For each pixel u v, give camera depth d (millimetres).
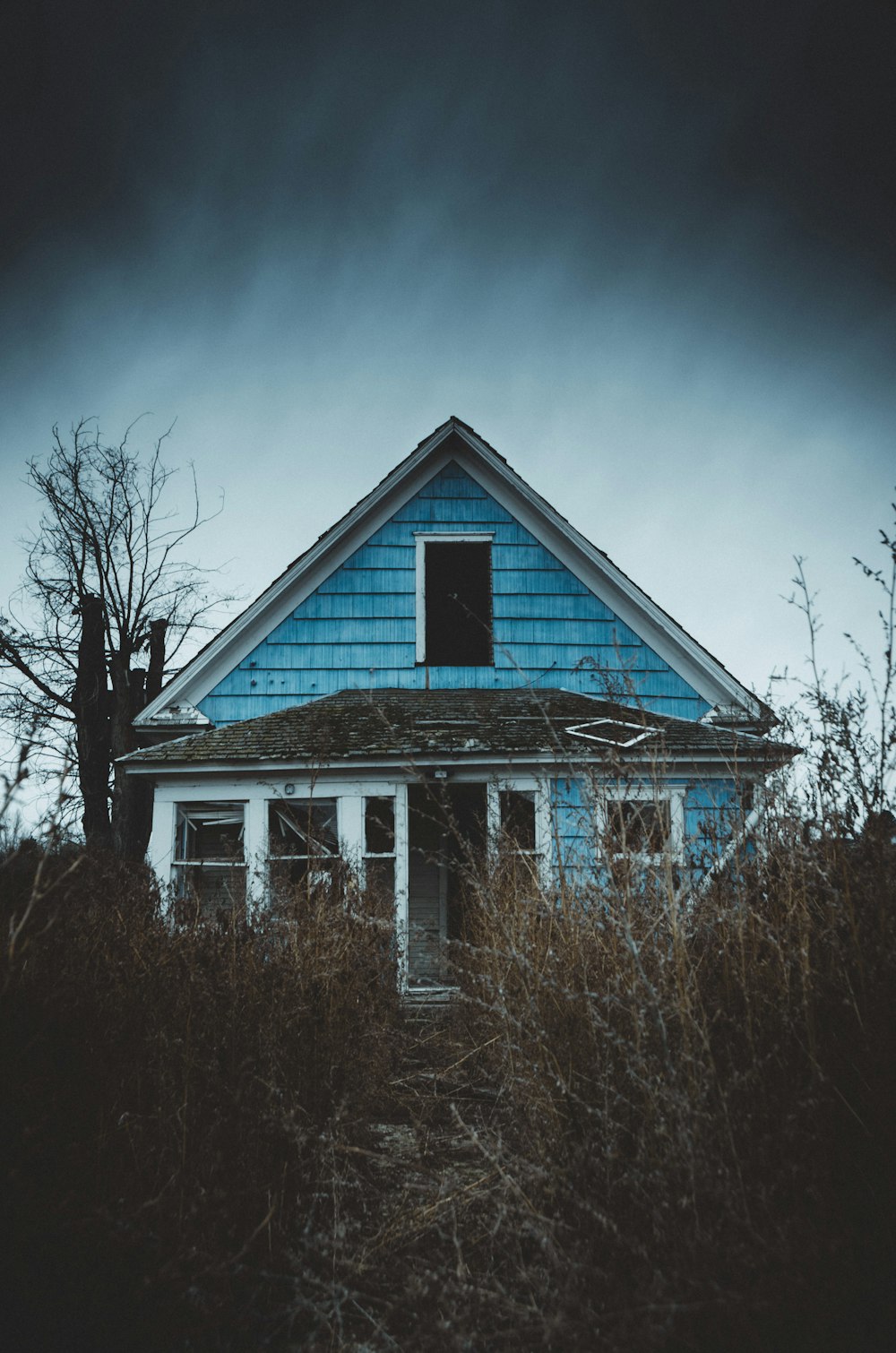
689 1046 2375
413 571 11781
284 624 11547
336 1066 3668
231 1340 2309
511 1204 2461
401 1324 2410
